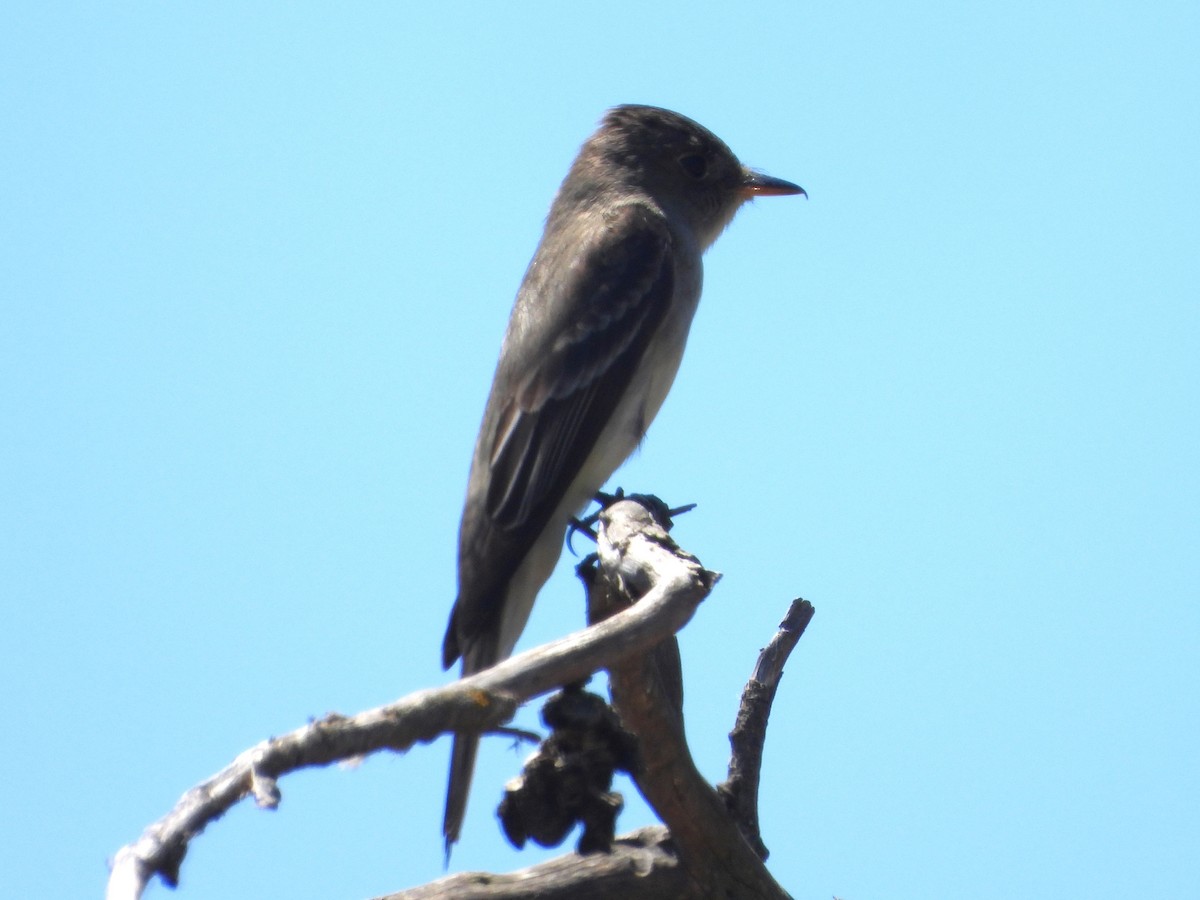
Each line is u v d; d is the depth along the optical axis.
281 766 4.76
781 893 8.59
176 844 4.55
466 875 8.51
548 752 6.12
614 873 8.45
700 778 8.15
